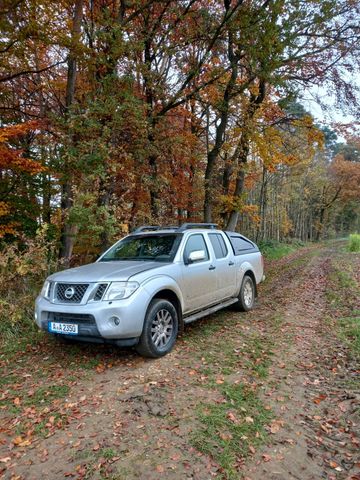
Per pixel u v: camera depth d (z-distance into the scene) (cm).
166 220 1296
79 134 875
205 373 414
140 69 1012
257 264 785
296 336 558
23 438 296
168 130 1146
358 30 1115
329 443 292
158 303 454
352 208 5831
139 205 1179
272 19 991
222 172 1583
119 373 414
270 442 288
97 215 894
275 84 1077
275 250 2272
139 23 1205
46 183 1081
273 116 1379
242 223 2666
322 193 4884
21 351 506
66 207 991
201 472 250
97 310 403
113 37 931
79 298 427
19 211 1028
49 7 849
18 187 1028
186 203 1435
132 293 421
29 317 618
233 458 266
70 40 855
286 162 1455
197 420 314
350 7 1056
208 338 545
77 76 1121
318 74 1209
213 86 1314
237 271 682
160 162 1209
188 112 1345
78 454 270
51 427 310
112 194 1069
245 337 553
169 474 247
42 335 559
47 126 903
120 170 957
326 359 466
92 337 419
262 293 948
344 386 390
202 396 359
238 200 1399
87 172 872
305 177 3944
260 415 327
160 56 1265
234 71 1235
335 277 1109
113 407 338
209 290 580
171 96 1209
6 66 916
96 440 287
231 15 1059
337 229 6328
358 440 296
